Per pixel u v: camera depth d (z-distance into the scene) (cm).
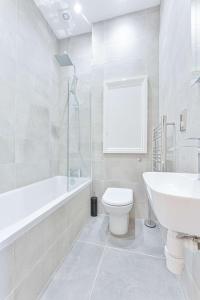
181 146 113
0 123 148
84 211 184
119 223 162
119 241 153
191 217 42
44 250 101
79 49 243
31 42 189
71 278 110
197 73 82
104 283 106
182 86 110
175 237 58
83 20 219
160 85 192
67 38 249
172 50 137
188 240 56
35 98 198
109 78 217
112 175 215
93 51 224
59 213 121
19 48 170
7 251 71
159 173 92
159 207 47
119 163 213
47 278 104
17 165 169
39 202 193
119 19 213
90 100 225
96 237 160
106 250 140
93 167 222
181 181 76
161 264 124
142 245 147
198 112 84
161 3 186
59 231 121
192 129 92
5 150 154
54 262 113
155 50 201
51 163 233
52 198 221
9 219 149
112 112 215
